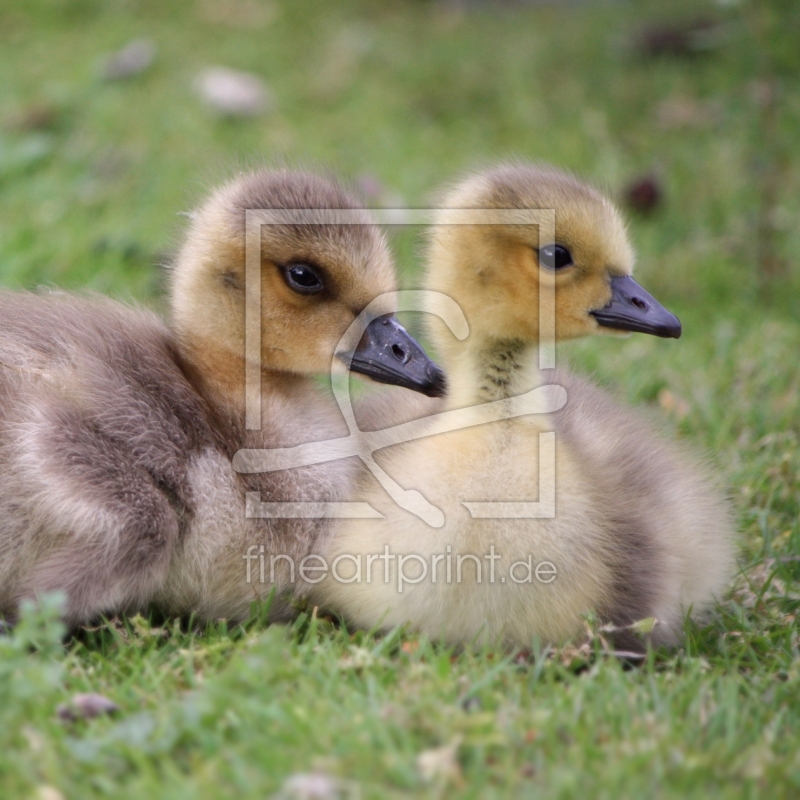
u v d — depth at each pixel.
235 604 8.63
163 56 23.00
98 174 18.05
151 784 5.73
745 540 9.77
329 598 8.30
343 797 5.71
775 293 15.40
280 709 6.37
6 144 18.73
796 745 6.30
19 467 7.80
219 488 8.44
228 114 20.75
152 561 7.95
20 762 5.95
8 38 23.91
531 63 22.88
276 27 24.97
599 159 19.11
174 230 9.98
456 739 6.07
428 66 23.11
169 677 7.06
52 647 7.24
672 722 6.45
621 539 8.10
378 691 6.75
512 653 7.50
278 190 9.12
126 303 10.47
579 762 6.04
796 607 8.70
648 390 12.60
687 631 8.01
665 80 21.52
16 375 8.15
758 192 17.42
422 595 7.77
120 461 8.02
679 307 15.27
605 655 7.75
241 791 5.77
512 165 9.44
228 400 9.00
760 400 12.20
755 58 20.48
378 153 19.50
